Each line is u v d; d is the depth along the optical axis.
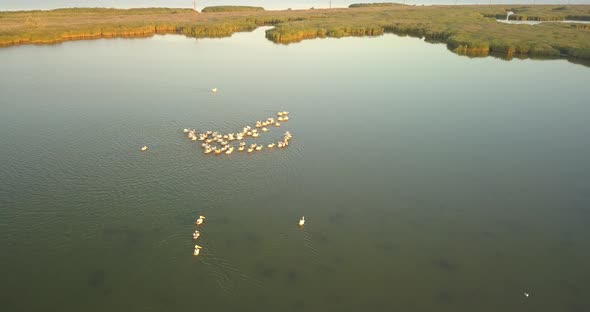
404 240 36.16
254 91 70.44
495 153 50.91
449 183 44.41
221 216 38.28
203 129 54.78
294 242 35.53
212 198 40.66
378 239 36.19
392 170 46.72
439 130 56.97
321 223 37.84
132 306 29.33
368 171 46.31
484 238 36.56
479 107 65.56
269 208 39.56
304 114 61.19
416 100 68.25
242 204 40.00
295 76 80.00
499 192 43.03
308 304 29.75
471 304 30.12
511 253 34.88
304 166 46.81
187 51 99.25
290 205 40.12
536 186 44.16
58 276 31.69
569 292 31.17
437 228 37.66
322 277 32.09
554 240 36.38
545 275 32.72
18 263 32.75
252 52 99.44
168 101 64.88
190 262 33.12
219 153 48.47
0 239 34.97
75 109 60.97
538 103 67.56
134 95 67.31
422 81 78.56
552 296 30.86
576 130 57.41
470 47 101.25
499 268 33.38
